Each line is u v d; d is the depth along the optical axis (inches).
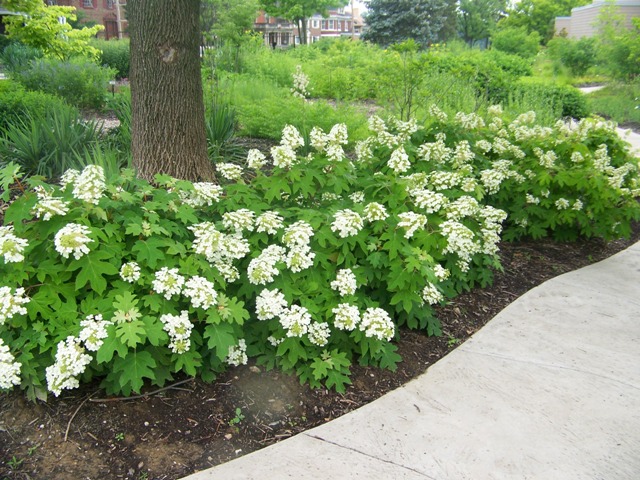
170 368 116.4
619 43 765.3
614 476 102.7
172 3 186.2
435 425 115.5
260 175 149.6
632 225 264.4
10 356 100.2
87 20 1507.1
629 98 646.5
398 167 153.7
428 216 147.7
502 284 187.9
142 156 199.9
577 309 170.2
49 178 229.0
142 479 98.5
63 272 110.2
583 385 131.0
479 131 245.1
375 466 103.4
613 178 206.5
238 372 127.2
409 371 135.6
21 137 242.8
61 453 102.5
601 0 1181.1
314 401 121.8
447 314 163.8
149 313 111.3
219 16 682.8
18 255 103.0
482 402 123.6
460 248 153.6
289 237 124.2
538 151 218.5
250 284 125.0
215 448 106.5
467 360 140.9
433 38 1270.9
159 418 111.7
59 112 287.4
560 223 214.2
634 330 157.9
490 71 474.0
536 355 143.8
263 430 112.3
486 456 107.0
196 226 125.8
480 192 171.3
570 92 573.9
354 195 154.9
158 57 190.2
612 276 198.4
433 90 395.9
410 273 128.9
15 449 102.9
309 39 2268.7
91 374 110.7
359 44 910.4
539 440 112.0
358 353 139.0
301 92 224.7
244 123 331.0
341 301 126.5
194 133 203.8
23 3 408.5
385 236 133.3
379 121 196.2
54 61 454.0
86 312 108.3
